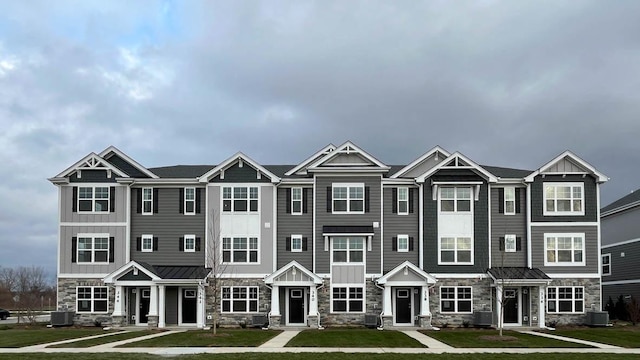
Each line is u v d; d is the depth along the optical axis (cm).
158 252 4706
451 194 4688
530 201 4669
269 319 4419
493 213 4712
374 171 4631
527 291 4597
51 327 4484
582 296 4588
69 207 4691
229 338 3575
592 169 4622
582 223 4641
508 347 3266
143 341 3441
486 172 4638
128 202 4694
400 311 4600
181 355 2827
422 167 4816
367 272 4600
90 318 4597
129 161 4788
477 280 4600
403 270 4422
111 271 4641
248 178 4716
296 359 2705
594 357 2834
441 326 4538
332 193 4666
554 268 4609
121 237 4662
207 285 4550
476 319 4469
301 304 4616
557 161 4662
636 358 2812
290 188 4741
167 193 4756
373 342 3422
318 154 4931
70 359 2698
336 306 4569
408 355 2847
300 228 4709
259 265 4647
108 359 2694
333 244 4619
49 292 8544
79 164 4691
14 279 9400
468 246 4641
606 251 5984
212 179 4725
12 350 3069
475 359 2744
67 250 4666
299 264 4484
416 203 4722
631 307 4697
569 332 4034
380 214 4644
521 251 4675
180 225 4722
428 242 4641
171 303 4612
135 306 4616
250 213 4691
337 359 2712
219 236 4672
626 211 5584
